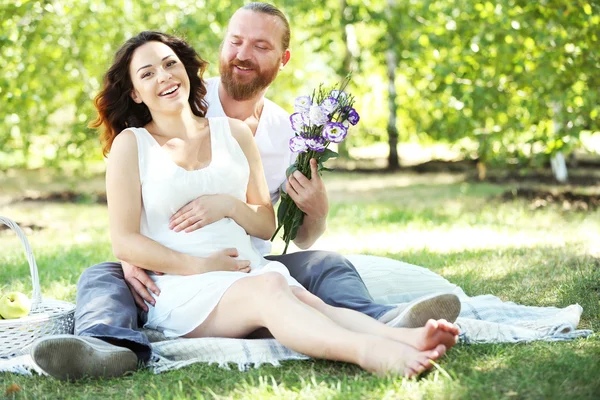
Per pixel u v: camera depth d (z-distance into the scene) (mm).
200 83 4820
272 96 16516
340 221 10188
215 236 4391
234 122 4695
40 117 13320
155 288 4316
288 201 4801
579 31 10484
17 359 4035
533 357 3719
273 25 5152
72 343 3639
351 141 19531
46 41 12578
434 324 3438
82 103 13039
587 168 16422
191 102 4812
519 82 11227
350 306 4133
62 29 12586
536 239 7789
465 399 3162
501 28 11062
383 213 10609
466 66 11539
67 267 7059
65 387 3672
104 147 4777
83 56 12836
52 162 13664
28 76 12445
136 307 4391
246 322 3967
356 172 18000
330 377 3596
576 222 9047
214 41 12609
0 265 7332
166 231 4402
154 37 4629
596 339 4062
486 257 6695
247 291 3926
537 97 10945
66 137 13602
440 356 3488
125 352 3770
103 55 12820
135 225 4352
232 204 4484
